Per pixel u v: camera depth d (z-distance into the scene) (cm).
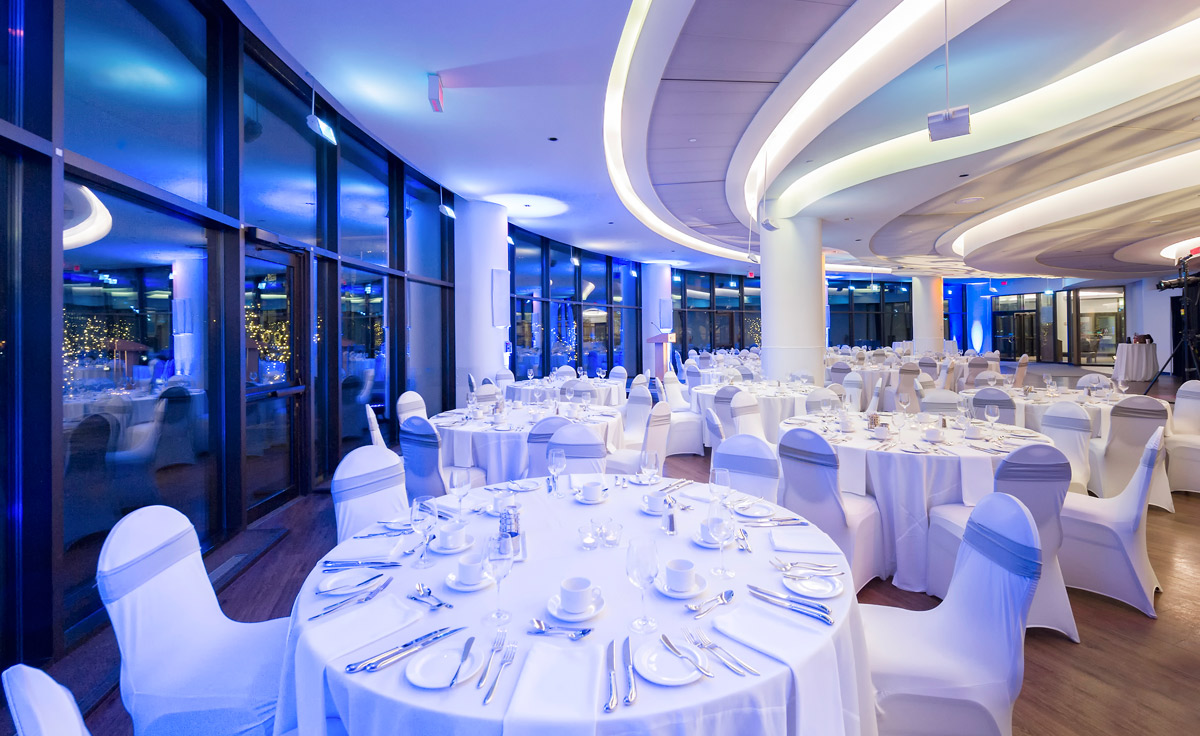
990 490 306
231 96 405
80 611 290
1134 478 296
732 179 736
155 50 353
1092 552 306
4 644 245
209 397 402
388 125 552
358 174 649
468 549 177
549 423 381
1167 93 453
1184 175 679
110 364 330
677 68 440
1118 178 760
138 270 342
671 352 1630
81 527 323
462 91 479
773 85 472
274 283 478
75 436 316
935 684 167
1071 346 2070
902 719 168
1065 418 423
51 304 248
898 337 2298
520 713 100
